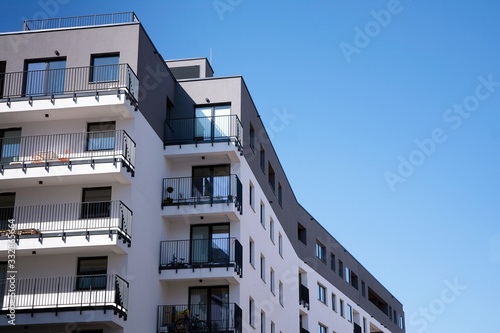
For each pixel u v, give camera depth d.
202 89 39.28
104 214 32.62
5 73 33.81
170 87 38.88
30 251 31.95
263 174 43.72
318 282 54.56
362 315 63.53
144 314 33.66
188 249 36.50
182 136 38.16
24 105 33.22
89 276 31.80
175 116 38.91
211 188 37.00
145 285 34.03
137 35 34.81
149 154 35.44
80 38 34.84
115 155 32.31
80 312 30.52
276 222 46.28
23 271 32.31
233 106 38.88
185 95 39.22
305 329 50.25
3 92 34.09
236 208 36.69
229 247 36.22
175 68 44.69
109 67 34.22
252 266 39.47
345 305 59.53
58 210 32.78
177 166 38.06
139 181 34.09
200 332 34.84
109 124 33.91
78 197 33.06
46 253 32.31
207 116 38.62
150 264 34.81
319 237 56.84
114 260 32.22
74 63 34.50
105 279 31.97
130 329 32.06
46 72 34.25
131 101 33.59
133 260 32.91
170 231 37.25
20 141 33.66
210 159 37.91
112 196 33.00
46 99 33.16
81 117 33.88
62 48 34.72
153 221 35.47
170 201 36.53
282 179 49.50
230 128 38.00
